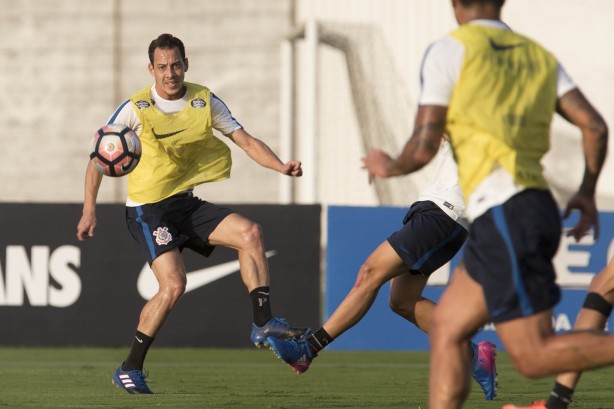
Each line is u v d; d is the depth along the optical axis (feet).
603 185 206.18
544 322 36.73
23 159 216.13
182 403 61.82
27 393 68.59
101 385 74.33
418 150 37.22
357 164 209.36
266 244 108.58
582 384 76.33
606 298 47.75
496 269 36.68
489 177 37.27
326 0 210.59
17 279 108.06
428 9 209.15
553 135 204.03
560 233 37.76
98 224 108.17
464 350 38.22
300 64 211.20
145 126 64.13
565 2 208.33
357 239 108.17
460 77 37.22
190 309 108.58
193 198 66.23
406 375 85.51
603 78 208.74
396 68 209.87
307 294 108.37
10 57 215.92
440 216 61.00
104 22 215.31
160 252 64.59
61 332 107.96
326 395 67.77
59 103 216.13
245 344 108.58
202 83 213.66
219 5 213.25
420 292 63.41
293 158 210.79
